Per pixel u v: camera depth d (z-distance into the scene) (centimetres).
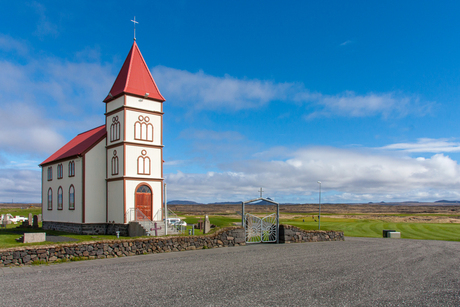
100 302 1082
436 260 1936
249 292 1203
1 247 1719
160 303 1073
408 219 8119
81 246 1891
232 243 2575
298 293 1195
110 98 3497
